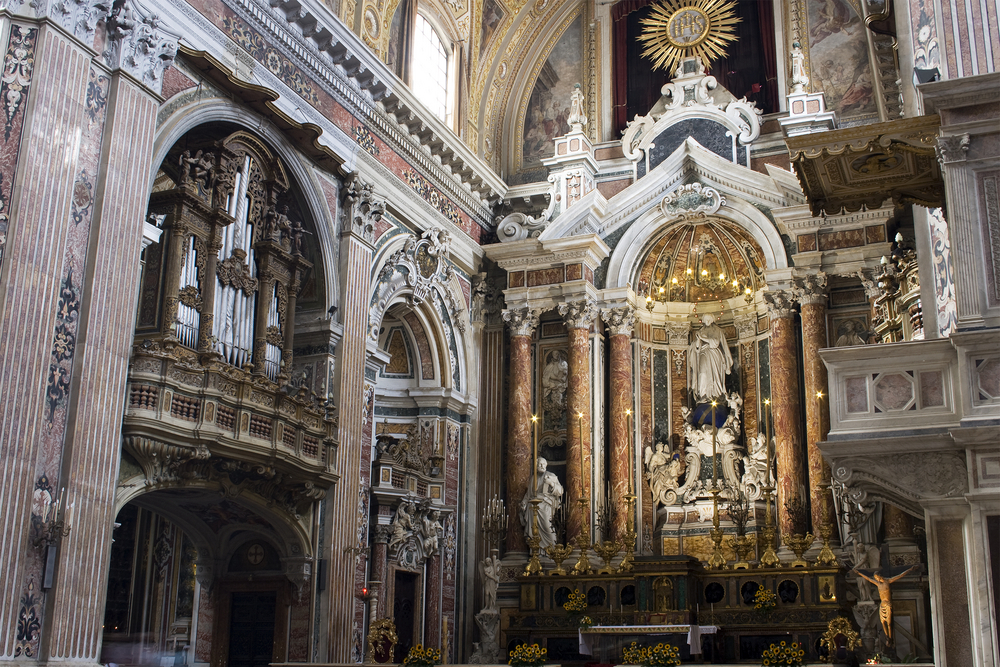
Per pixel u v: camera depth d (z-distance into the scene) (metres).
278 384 15.35
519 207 23.89
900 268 18.22
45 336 11.38
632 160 23.11
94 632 11.53
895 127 10.12
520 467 21.55
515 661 14.02
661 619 17.66
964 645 8.94
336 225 17.66
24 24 11.79
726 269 22.84
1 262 11.08
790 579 17.84
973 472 9.01
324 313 17.08
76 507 11.42
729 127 22.23
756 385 22.09
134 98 12.91
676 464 21.97
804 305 20.38
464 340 22.22
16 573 10.73
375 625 16.17
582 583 19.50
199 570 17.08
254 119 15.59
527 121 24.91
